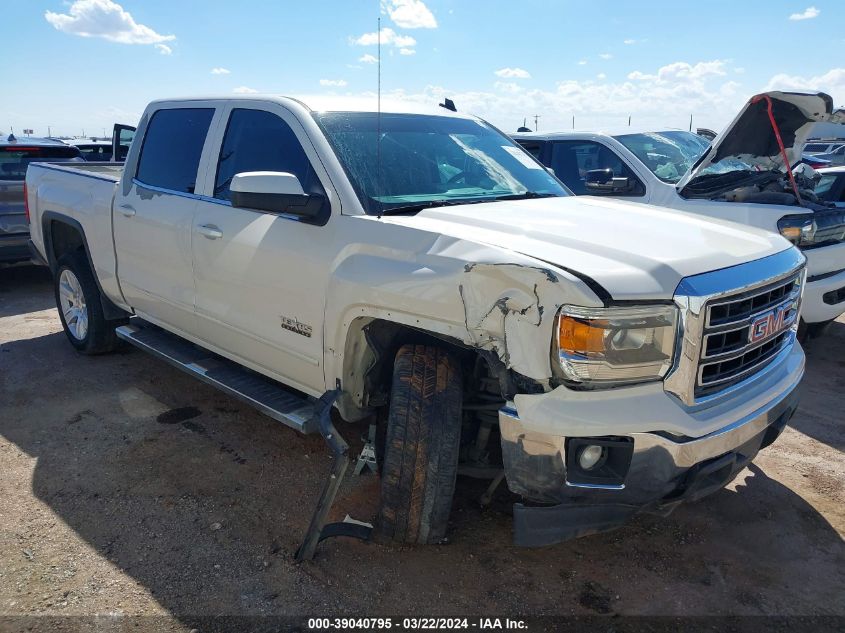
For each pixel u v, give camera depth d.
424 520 2.81
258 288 3.45
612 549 3.06
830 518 3.32
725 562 2.98
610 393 2.35
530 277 2.36
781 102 5.27
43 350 5.73
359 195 3.13
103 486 3.54
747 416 2.59
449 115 4.21
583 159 7.05
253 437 4.13
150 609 2.63
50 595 2.70
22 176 8.34
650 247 2.61
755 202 5.55
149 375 5.15
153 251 4.23
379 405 3.23
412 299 2.67
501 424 2.46
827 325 5.79
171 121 4.34
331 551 2.99
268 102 3.67
